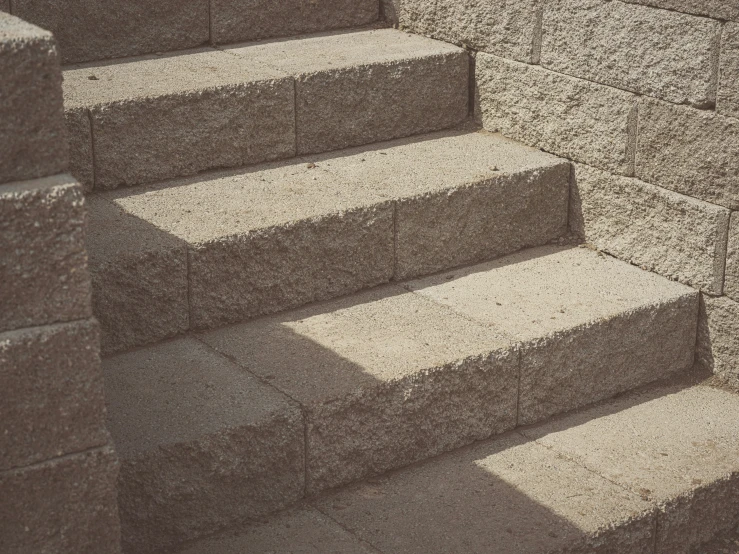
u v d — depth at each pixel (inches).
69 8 200.2
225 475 143.4
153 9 209.8
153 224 170.9
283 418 146.3
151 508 138.9
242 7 219.5
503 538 144.1
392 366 158.9
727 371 188.1
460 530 145.6
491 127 219.1
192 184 188.7
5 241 101.3
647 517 151.7
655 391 186.1
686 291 187.8
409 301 181.2
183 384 153.3
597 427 173.5
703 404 181.8
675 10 178.2
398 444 158.7
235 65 203.6
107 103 179.6
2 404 104.1
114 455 110.8
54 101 103.5
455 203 189.5
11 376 103.8
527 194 198.8
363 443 155.1
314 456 150.9
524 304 180.5
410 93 212.7
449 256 192.9
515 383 168.6
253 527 146.3
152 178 188.2
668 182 188.1
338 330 170.4
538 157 205.5
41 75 102.0
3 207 100.4
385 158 203.3
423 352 163.3
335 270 180.1
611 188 197.8
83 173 181.0
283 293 175.8
